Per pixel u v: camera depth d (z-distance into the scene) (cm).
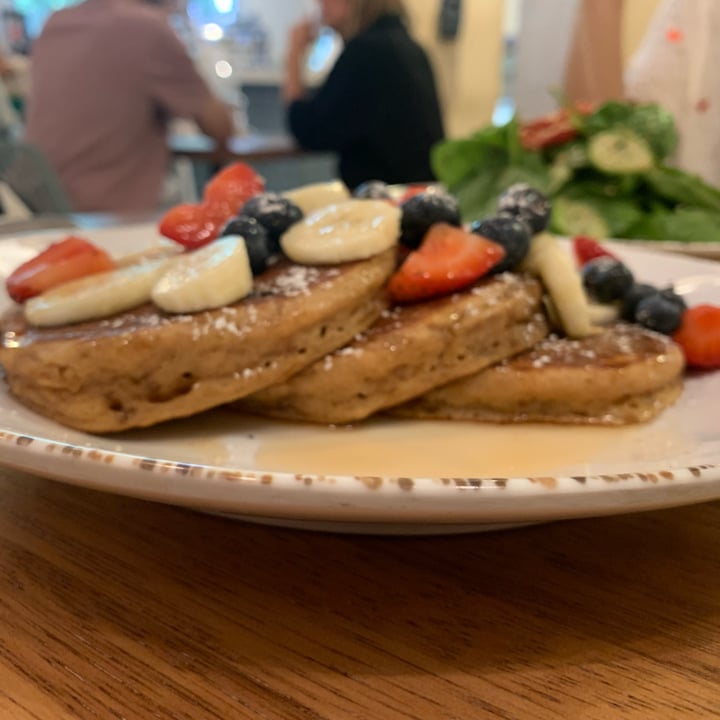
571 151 48
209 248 20
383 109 77
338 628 13
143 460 12
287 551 15
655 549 15
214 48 132
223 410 20
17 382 18
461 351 19
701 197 46
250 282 19
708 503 17
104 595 14
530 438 19
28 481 18
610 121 48
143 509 17
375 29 78
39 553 15
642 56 54
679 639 13
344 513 12
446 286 20
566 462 17
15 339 19
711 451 17
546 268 22
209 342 17
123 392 18
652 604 14
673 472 13
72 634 13
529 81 94
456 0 112
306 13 131
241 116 133
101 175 82
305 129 83
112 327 18
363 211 22
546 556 15
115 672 12
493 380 19
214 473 12
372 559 15
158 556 15
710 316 22
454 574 15
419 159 78
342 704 11
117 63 81
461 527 15
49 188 64
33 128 83
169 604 14
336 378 18
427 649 13
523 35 93
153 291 19
